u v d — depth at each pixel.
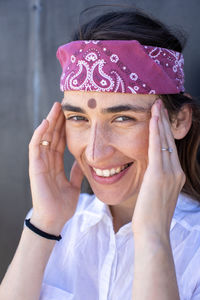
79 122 1.32
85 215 1.57
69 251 1.53
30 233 1.43
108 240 1.50
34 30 2.14
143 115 1.26
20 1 2.15
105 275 1.43
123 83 1.23
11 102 2.22
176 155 1.26
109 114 1.24
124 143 1.26
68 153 2.20
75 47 1.29
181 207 1.49
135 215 1.23
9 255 2.34
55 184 1.49
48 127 1.49
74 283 1.48
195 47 1.93
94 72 1.24
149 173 1.23
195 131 1.49
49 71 2.14
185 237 1.41
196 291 1.33
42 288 1.48
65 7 2.08
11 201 2.30
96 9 2.02
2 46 2.20
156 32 1.32
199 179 1.54
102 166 1.28
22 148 2.24
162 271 1.17
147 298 1.15
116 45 1.23
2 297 1.39
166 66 1.30
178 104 1.35
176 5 1.93
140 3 1.97
